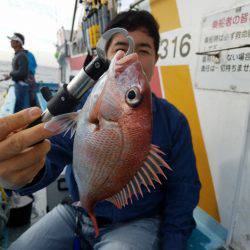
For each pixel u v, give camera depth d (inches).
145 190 56.7
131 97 28.7
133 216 58.4
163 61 88.7
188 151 59.7
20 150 28.1
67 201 66.6
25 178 31.8
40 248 57.9
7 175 30.3
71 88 33.2
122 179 30.8
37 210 97.6
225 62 63.9
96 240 58.6
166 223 56.8
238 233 62.0
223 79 64.9
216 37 66.1
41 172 37.7
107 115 30.0
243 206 60.4
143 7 96.6
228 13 62.0
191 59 75.7
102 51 33.6
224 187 66.7
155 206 60.7
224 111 65.4
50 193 93.1
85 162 32.2
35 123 33.3
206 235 70.1
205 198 73.8
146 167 29.8
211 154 70.3
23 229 86.0
